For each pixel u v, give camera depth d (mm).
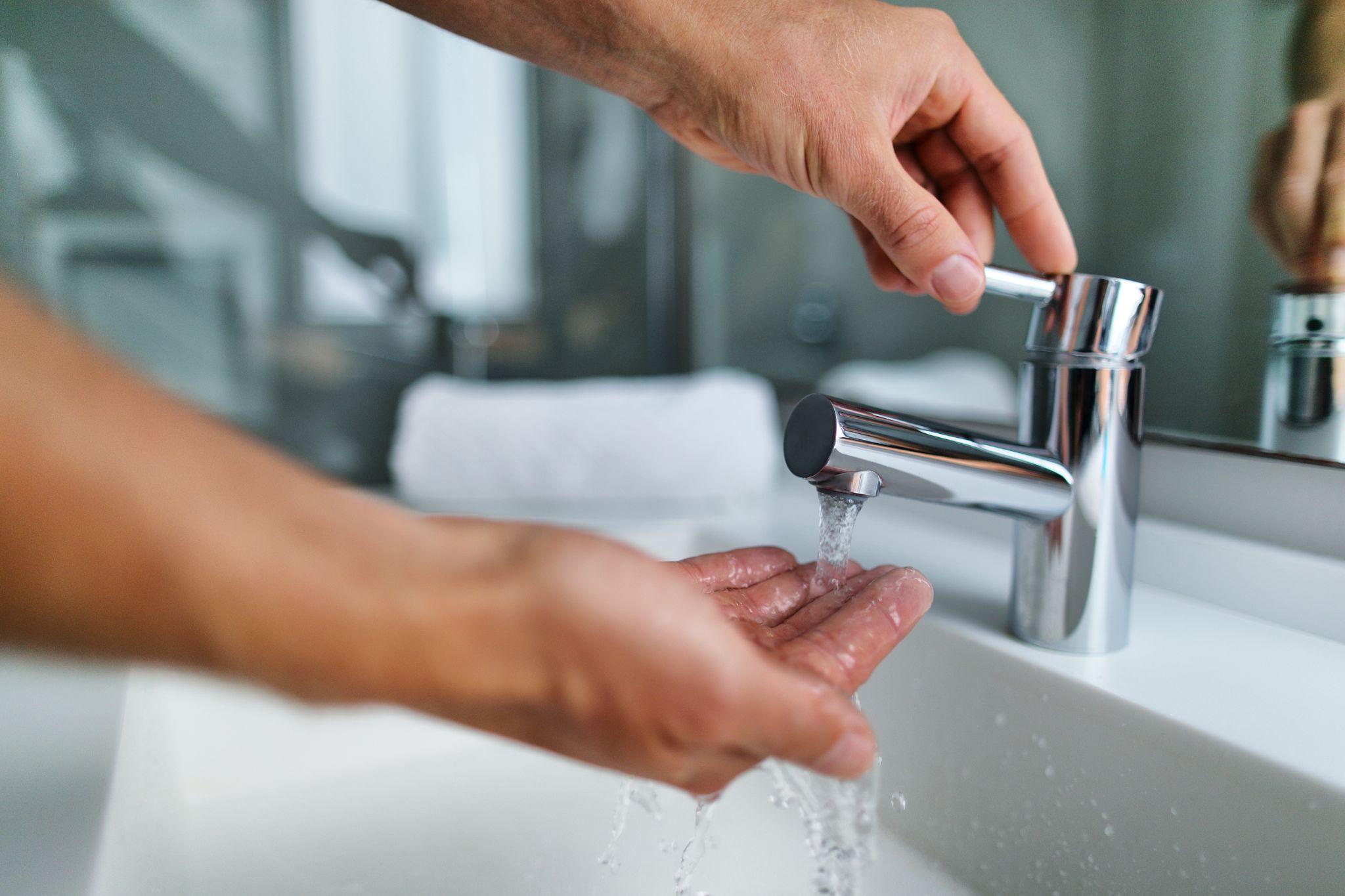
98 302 941
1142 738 410
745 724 264
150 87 932
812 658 330
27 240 917
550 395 831
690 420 783
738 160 577
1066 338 459
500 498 811
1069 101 610
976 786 495
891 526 741
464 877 500
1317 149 471
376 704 249
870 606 369
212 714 572
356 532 232
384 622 228
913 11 480
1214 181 526
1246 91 504
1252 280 513
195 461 213
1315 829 345
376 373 1019
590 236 1053
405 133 996
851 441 396
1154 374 586
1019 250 599
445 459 802
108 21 914
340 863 509
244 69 951
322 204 984
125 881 319
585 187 1045
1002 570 624
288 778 591
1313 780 345
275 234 977
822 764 287
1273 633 509
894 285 583
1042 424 474
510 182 1025
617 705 260
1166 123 551
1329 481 507
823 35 465
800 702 270
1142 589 587
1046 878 458
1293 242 489
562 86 1026
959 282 450
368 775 599
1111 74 581
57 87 908
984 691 488
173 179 948
